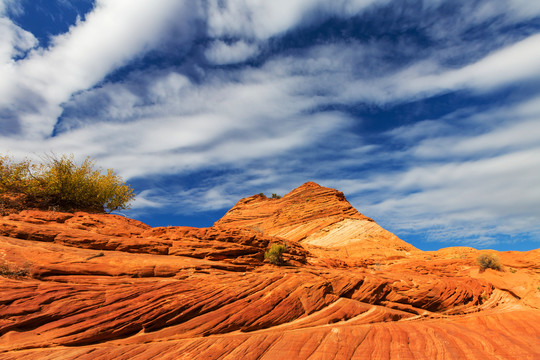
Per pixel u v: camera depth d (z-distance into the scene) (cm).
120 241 1439
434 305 1750
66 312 903
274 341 966
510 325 1359
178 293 1093
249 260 1611
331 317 1252
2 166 1772
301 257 1898
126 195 2300
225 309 1087
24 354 752
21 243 1222
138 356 812
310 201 5497
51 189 1886
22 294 902
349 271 1867
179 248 1534
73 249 1287
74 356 768
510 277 2281
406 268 2606
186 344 891
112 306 968
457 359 951
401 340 1073
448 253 3106
